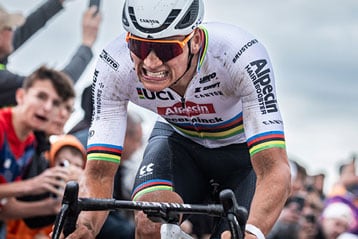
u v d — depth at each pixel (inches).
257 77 238.7
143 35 224.8
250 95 239.1
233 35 243.4
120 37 248.2
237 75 241.0
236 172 269.6
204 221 285.7
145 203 207.8
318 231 439.5
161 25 224.2
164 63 227.9
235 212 199.5
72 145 333.1
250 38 244.4
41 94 323.3
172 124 265.6
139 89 248.2
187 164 268.1
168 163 261.3
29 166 331.3
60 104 327.9
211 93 247.4
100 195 240.7
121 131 248.8
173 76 230.8
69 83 331.0
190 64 237.6
